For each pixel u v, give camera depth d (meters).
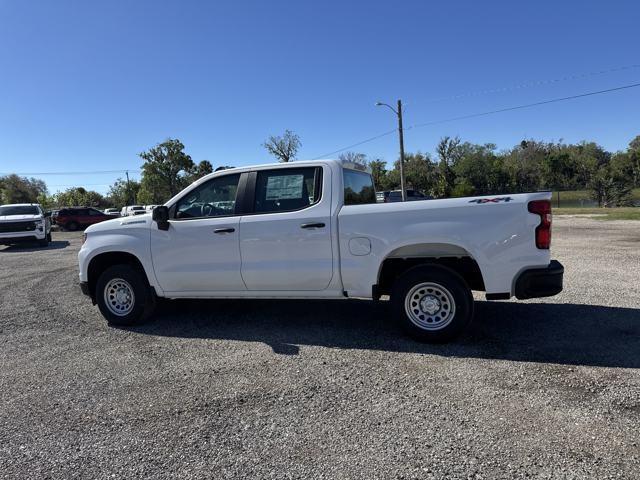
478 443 2.82
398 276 4.64
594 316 5.31
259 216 5.02
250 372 4.07
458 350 4.38
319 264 4.79
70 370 4.30
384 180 64.25
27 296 7.93
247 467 2.67
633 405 3.21
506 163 67.81
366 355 4.36
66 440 3.05
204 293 5.34
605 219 20.47
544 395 3.41
